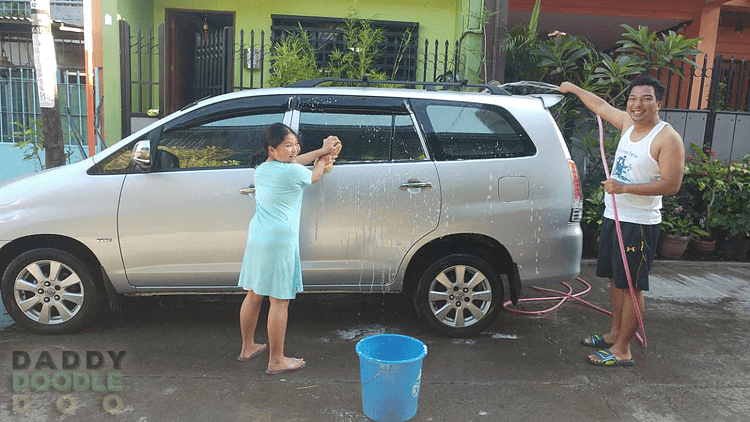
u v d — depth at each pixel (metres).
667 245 6.81
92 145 6.50
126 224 3.78
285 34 8.84
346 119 3.96
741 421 3.07
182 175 3.82
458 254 4.00
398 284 4.00
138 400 3.10
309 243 3.85
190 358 3.67
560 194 3.97
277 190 3.23
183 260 3.86
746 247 6.86
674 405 3.23
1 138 8.35
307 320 4.47
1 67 8.30
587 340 4.07
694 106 9.72
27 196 3.77
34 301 3.90
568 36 7.50
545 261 4.00
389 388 2.84
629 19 10.01
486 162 3.92
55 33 9.19
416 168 3.89
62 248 3.90
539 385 3.43
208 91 7.76
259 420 2.93
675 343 4.21
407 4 8.91
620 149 3.76
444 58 8.19
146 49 8.49
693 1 9.49
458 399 3.22
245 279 3.41
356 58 7.64
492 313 4.09
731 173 6.79
